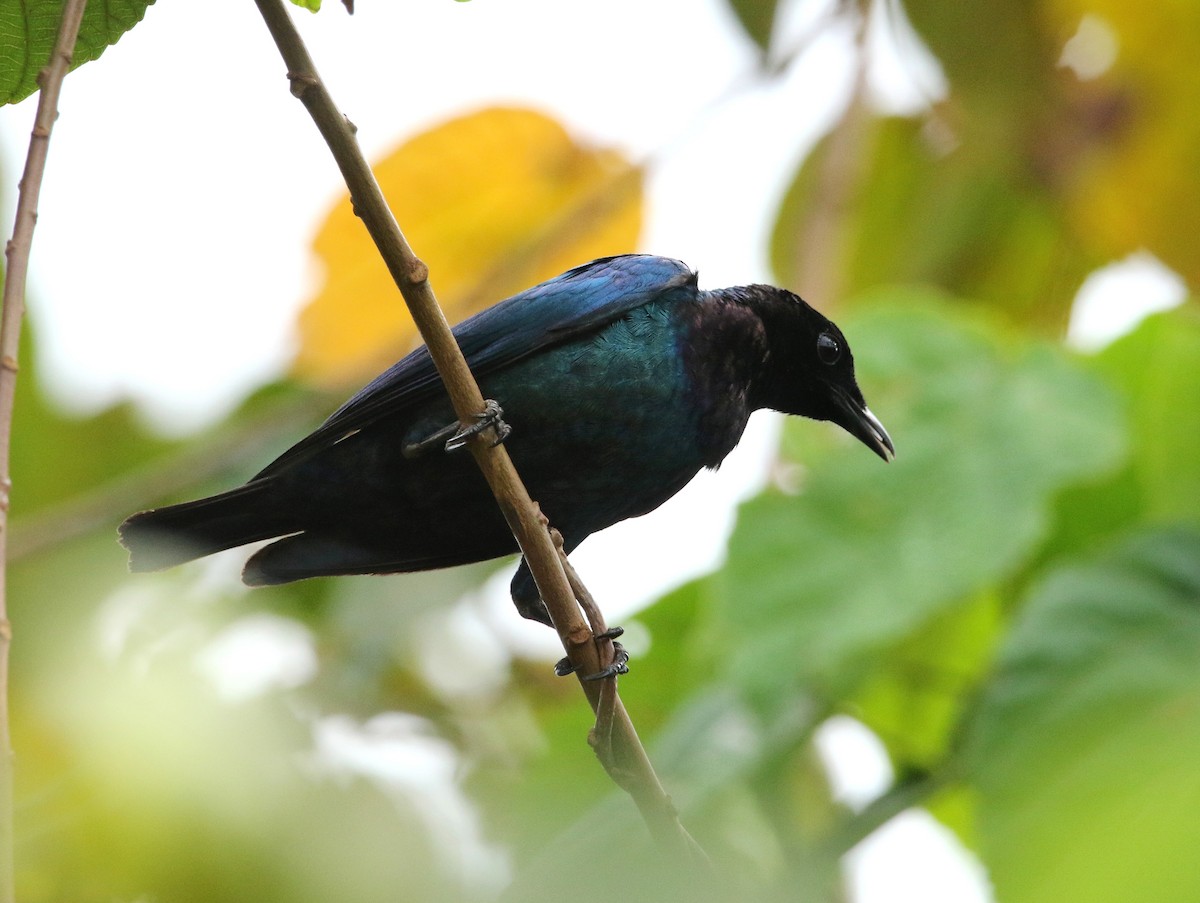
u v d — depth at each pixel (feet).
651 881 29.37
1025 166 45.78
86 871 27.37
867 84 44.62
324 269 44.04
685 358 31.55
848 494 35.81
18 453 43.88
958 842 38.91
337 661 39.81
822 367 36.55
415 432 29.89
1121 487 38.60
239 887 27.45
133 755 27.48
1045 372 36.96
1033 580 38.93
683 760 34.88
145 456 44.55
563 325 30.42
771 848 34.73
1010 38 44.39
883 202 48.01
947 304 39.27
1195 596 33.32
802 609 34.58
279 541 31.76
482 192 43.27
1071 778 31.04
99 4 22.43
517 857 36.68
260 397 44.75
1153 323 39.75
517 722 42.50
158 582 38.01
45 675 31.63
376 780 29.22
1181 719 31.19
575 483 31.04
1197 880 29.30
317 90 21.62
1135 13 43.47
